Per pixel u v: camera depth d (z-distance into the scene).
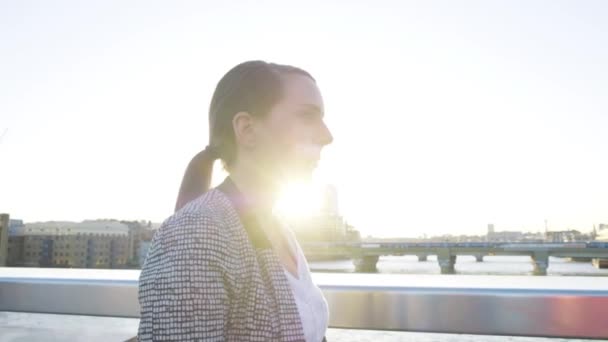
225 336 0.48
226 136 0.61
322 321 0.62
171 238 0.45
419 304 0.83
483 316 0.80
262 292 0.50
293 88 0.60
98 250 68.94
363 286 0.87
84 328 0.94
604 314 0.74
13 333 0.90
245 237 0.51
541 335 0.76
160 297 0.43
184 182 0.61
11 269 1.13
